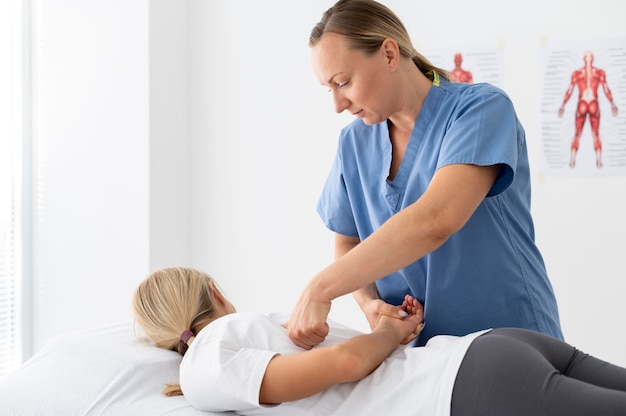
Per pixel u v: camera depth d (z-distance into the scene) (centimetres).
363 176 166
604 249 267
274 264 306
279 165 304
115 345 166
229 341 142
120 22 287
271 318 165
